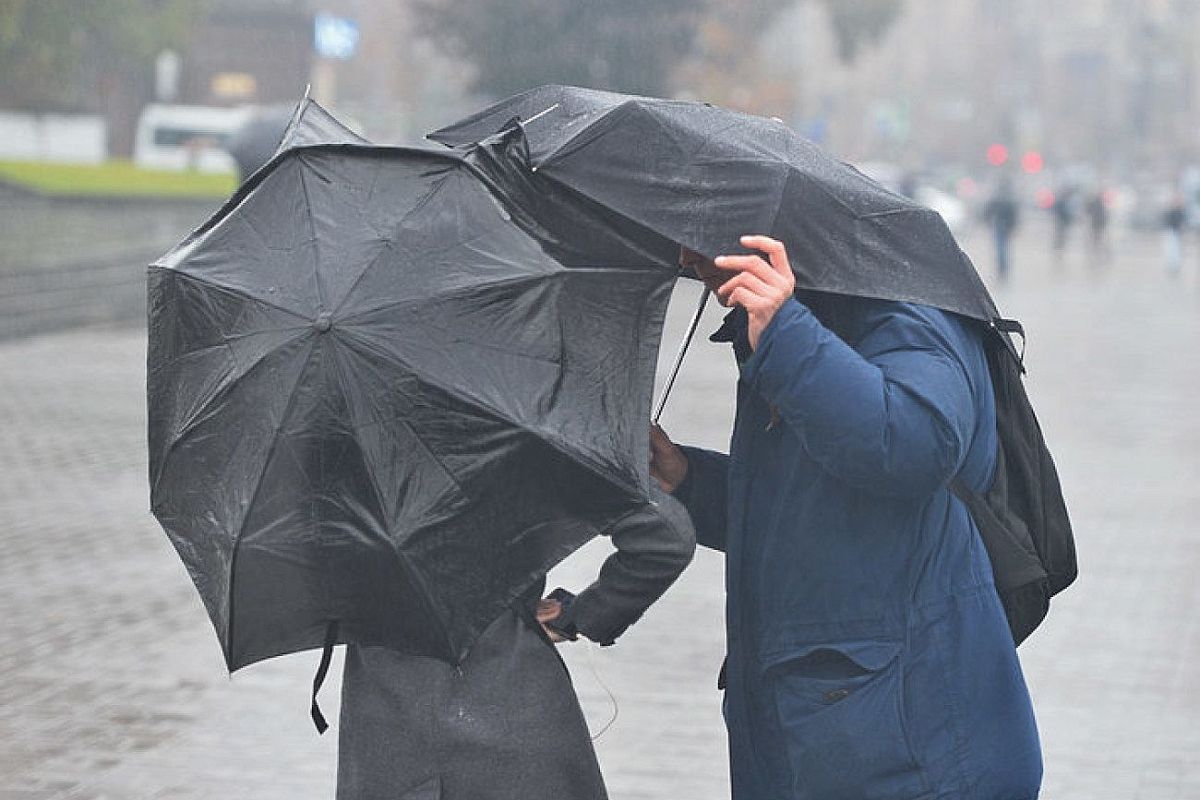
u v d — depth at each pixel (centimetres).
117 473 4003
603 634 1186
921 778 1083
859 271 1066
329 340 1045
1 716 2166
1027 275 13000
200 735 2102
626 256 1094
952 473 1056
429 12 14475
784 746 1118
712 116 1110
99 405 5159
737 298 1048
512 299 1060
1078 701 2253
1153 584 2925
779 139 1116
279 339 1055
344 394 1047
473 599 1061
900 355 1066
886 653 1088
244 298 1073
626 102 1088
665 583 1162
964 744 1089
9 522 3428
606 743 2081
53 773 1953
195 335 1095
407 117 16362
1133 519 3491
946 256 1096
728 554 1142
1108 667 2414
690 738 2106
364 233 1077
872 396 1032
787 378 1036
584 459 1047
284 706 2227
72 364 6206
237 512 1067
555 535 1061
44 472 4003
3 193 7588
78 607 2748
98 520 3459
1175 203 13275
